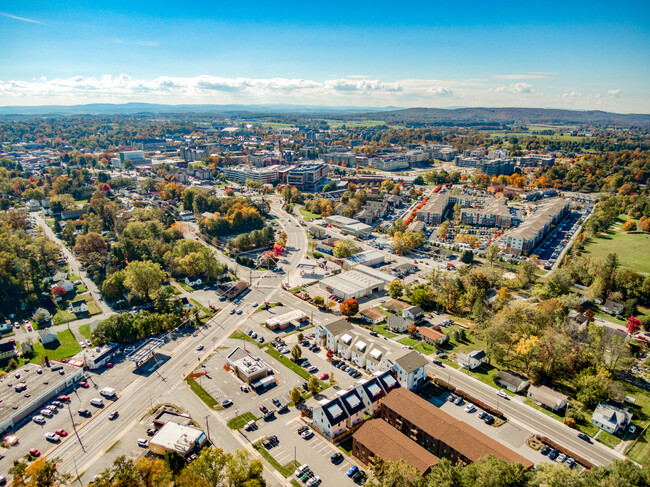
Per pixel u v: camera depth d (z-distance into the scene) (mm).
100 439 128875
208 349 179250
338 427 129625
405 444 116438
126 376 160500
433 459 111062
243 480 103188
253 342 184125
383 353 161750
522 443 127000
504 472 98562
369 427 123125
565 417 138500
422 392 150750
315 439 129125
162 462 110375
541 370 158750
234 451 122875
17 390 146375
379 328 196125
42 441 127938
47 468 104125
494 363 169625
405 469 101312
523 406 144000
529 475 100688
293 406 143625
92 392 151000
